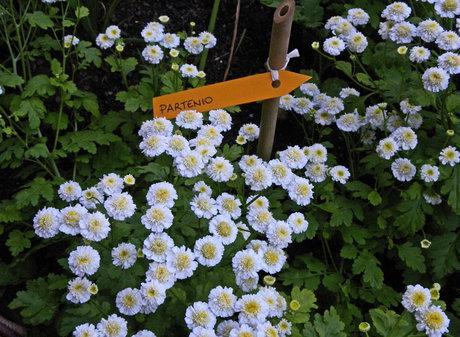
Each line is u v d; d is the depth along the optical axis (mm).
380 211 711
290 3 603
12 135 750
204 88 669
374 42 866
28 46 825
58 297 631
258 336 522
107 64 836
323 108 742
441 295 728
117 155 741
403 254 688
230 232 576
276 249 591
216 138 649
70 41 756
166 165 688
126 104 748
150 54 734
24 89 734
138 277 593
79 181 740
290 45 896
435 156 706
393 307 716
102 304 580
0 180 769
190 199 642
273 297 561
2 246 728
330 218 713
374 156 718
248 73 875
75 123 769
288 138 831
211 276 590
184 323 576
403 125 718
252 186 612
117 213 575
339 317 636
